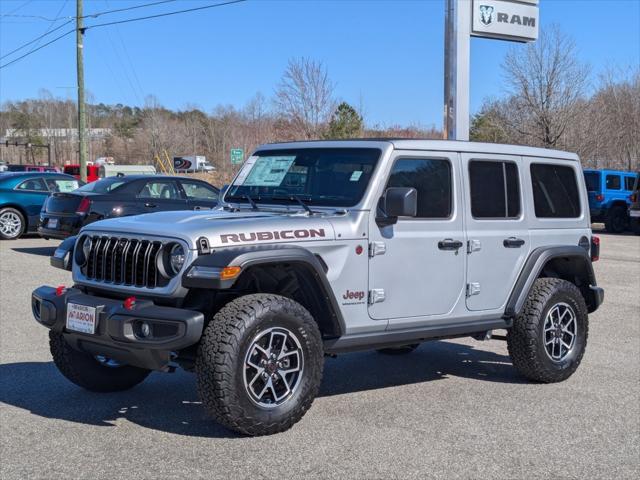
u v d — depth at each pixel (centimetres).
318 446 485
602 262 1598
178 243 479
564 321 669
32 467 445
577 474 454
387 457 471
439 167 595
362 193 546
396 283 559
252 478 431
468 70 1446
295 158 603
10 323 860
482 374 692
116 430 511
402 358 753
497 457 478
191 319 456
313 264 498
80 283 533
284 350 493
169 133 5850
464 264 602
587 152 3200
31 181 1767
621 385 661
